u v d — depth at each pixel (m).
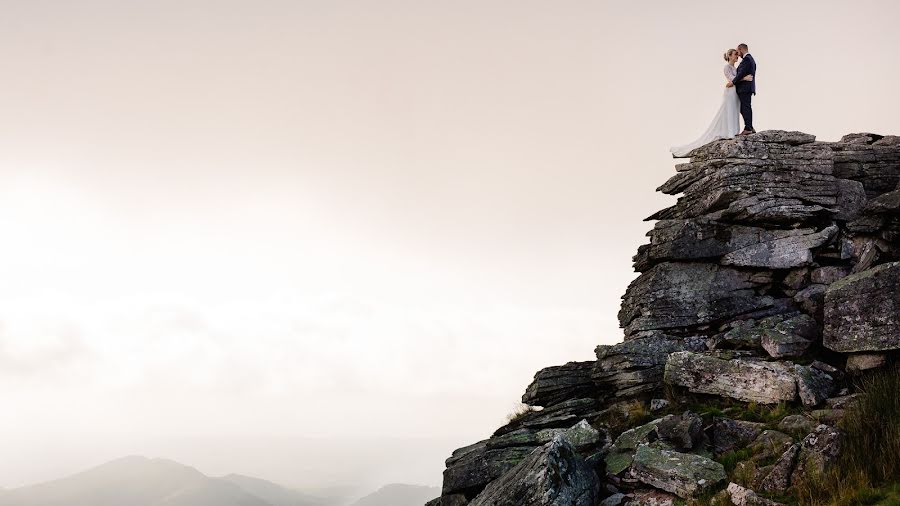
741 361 15.64
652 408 16.94
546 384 20.83
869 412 11.98
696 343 18.42
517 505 13.45
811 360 15.41
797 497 10.90
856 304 14.52
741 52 22.06
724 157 20.20
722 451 13.76
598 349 20.33
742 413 14.62
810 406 13.68
